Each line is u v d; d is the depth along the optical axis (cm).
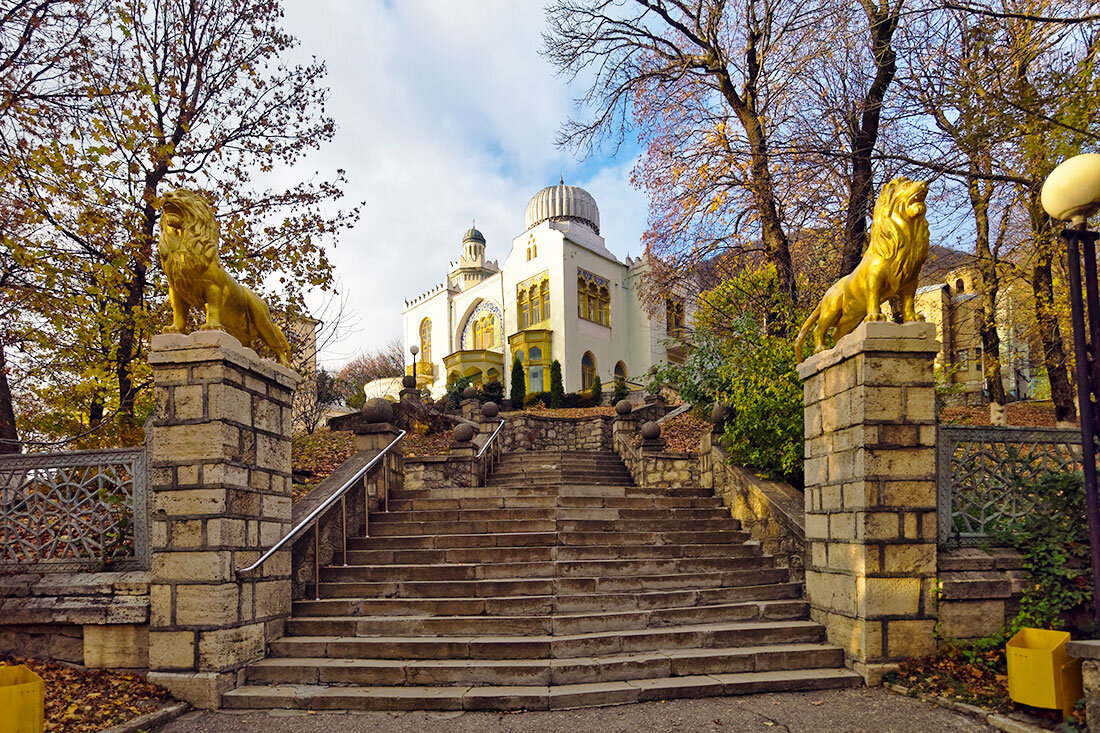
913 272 631
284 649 626
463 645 603
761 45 1298
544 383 3484
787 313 1109
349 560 819
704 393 1385
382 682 573
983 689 538
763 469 930
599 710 526
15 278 950
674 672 588
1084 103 855
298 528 688
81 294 967
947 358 2762
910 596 604
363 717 520
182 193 603
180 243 593
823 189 1202
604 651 610
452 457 1298
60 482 638
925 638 603
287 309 1244
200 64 1185
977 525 666
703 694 558
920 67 990
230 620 574
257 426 639
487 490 1027
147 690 554
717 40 1317
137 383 1088
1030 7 905
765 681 571
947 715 506
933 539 613
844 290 675
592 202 4231
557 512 945
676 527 935
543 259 3656
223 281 616
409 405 1958
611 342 3781
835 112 1161
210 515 568
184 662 560
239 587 591
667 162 1460
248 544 611
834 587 658
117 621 577
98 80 1028
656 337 3806
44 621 590
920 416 623
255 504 628
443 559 812
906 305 645
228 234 1166
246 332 673
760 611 700
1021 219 1545
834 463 668
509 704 531
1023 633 536
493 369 3822
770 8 1220
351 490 866
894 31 1098
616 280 3884
